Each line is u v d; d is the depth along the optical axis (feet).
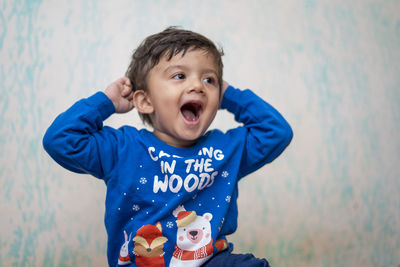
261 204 5.52
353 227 5.62
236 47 5.75
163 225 2.80
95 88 5.36
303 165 5.70
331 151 5.78
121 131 3.07
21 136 5.18
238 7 5.84
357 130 5.89
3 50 5.30
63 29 5.44
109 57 5.45
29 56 5.33
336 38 6.01
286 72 5.82
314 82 5.88
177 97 2.86
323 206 5.63
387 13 6.19
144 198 2.83
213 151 3.00
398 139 5.96
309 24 5.98
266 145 3.10
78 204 5.16
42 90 5.28
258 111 3.24
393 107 6.03
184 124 2.89
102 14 5.53
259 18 5.87
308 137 5.76
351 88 5.95
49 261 5.01
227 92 3.43
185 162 2.88
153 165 2.87
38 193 5.12
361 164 5.82
